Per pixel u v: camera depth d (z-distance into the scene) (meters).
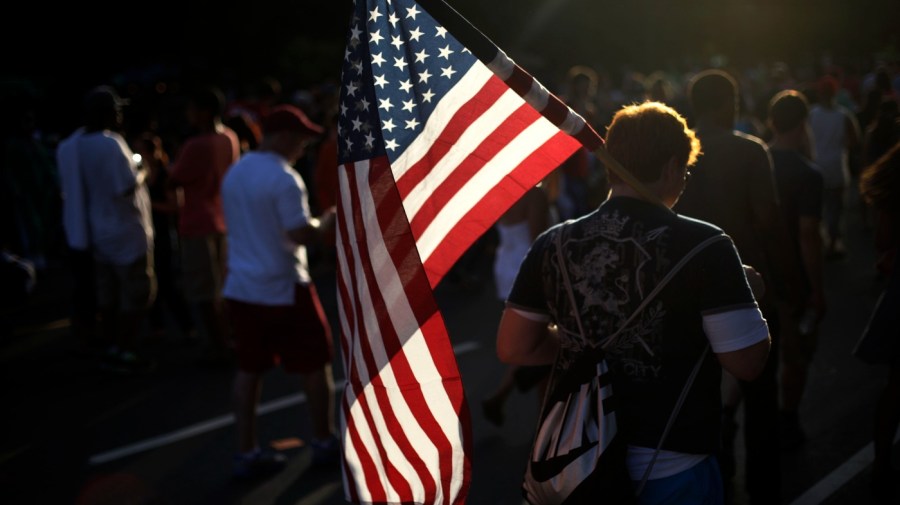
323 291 9.77
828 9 30.86
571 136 2.35
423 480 2.46
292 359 4.93
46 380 6.98
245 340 4.85
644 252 2.32
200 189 6.89
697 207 3.89
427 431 2.43
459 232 2.58
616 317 2.33
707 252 2.29
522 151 2.55
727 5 30.69
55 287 10.54
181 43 23.06
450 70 2.44
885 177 4.16
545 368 4.79
